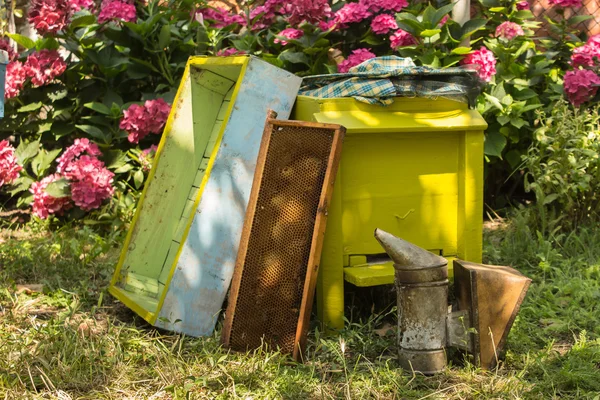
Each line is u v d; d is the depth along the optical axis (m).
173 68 3.71
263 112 2.53
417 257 2.31
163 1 4.13
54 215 3.51
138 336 2.50
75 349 2.34
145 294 2.75
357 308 2.66
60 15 3.54
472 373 2.30
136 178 3.52
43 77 3.55
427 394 2.23
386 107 2.52
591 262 2.95
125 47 3.71
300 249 2.41
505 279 2.33
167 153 2.85
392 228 2.56
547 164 3.24
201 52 3.71
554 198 3.18
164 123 3.50
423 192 2.57
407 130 2.51
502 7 3.68
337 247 2.51
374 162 2.53
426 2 3.73
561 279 2.82
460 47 3.42
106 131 3.65
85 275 2.96
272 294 2.42
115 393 2.24
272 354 2.38
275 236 2.42
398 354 2.35
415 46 3.50
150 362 2.37
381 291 2.66
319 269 2.54
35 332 2.47
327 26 3.60
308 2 3.52
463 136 2.57
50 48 3.61
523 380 2.26
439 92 2.53
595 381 2.24
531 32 3.67
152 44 3.66
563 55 3.72
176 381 2.26
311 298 2.38
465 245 2.58
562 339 2.50
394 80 2.54
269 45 3.78
